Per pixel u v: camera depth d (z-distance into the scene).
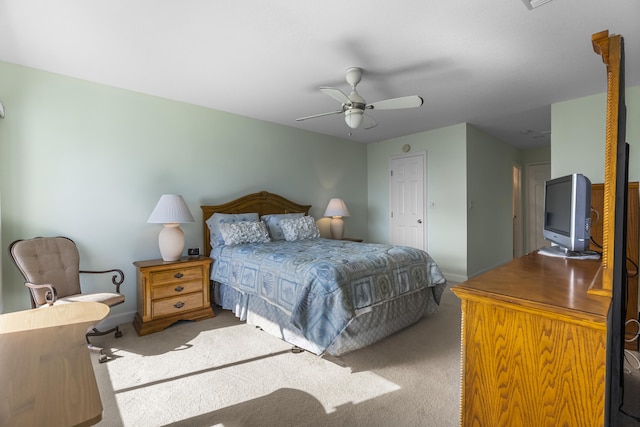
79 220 2.95
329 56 2.53
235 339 2.70
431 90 3.25
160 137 3.44
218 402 1.84
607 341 0.89
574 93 3.35
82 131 2.97
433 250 4.96
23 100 2.68
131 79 2.98
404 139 5.33
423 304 3.08
